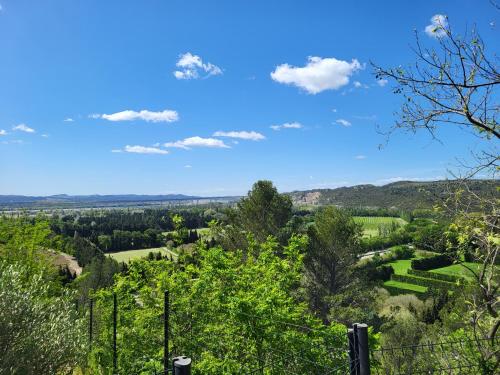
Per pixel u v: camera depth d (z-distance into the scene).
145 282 13.27
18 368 7.91
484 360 6.82
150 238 101.25
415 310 37.78
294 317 10.28
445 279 55.41
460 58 6.15
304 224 31.50
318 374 8.79
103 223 112.19
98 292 13.82
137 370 11.30
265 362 9.31
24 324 8.54
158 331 11.55
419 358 8.66
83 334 10.55
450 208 6.89
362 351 4.22
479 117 6.57
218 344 10.47
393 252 71.12
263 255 13.48
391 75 6.72
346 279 29.48
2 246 17.42
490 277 6.93
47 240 19.44
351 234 29.17
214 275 11.20
